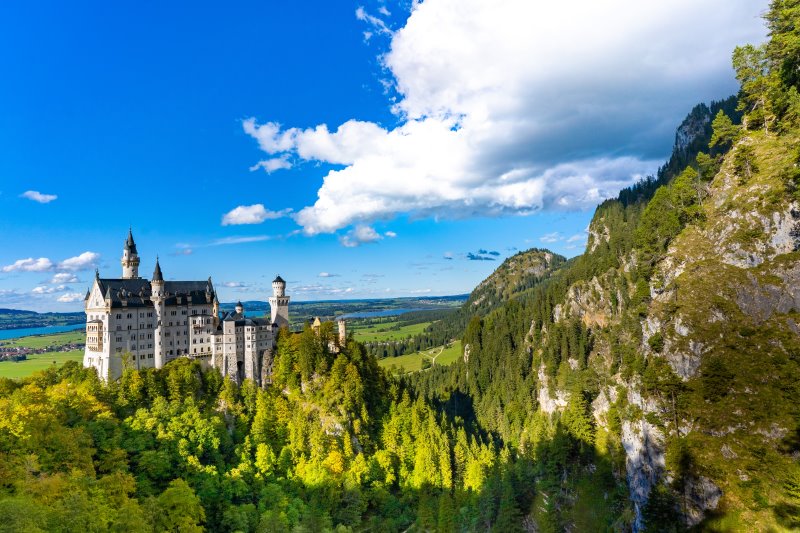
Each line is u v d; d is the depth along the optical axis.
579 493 129.12
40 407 110.12
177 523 91.94
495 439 193.62
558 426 147.62
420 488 140.38
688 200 139.62
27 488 75.44
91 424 119.12
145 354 168.12
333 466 139.38
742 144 129.62
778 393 84.56
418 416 163.00
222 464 134.00
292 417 159.88
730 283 105.06
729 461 80.94
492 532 116.69
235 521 112.38
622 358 148.25
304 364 171.00
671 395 94.94
